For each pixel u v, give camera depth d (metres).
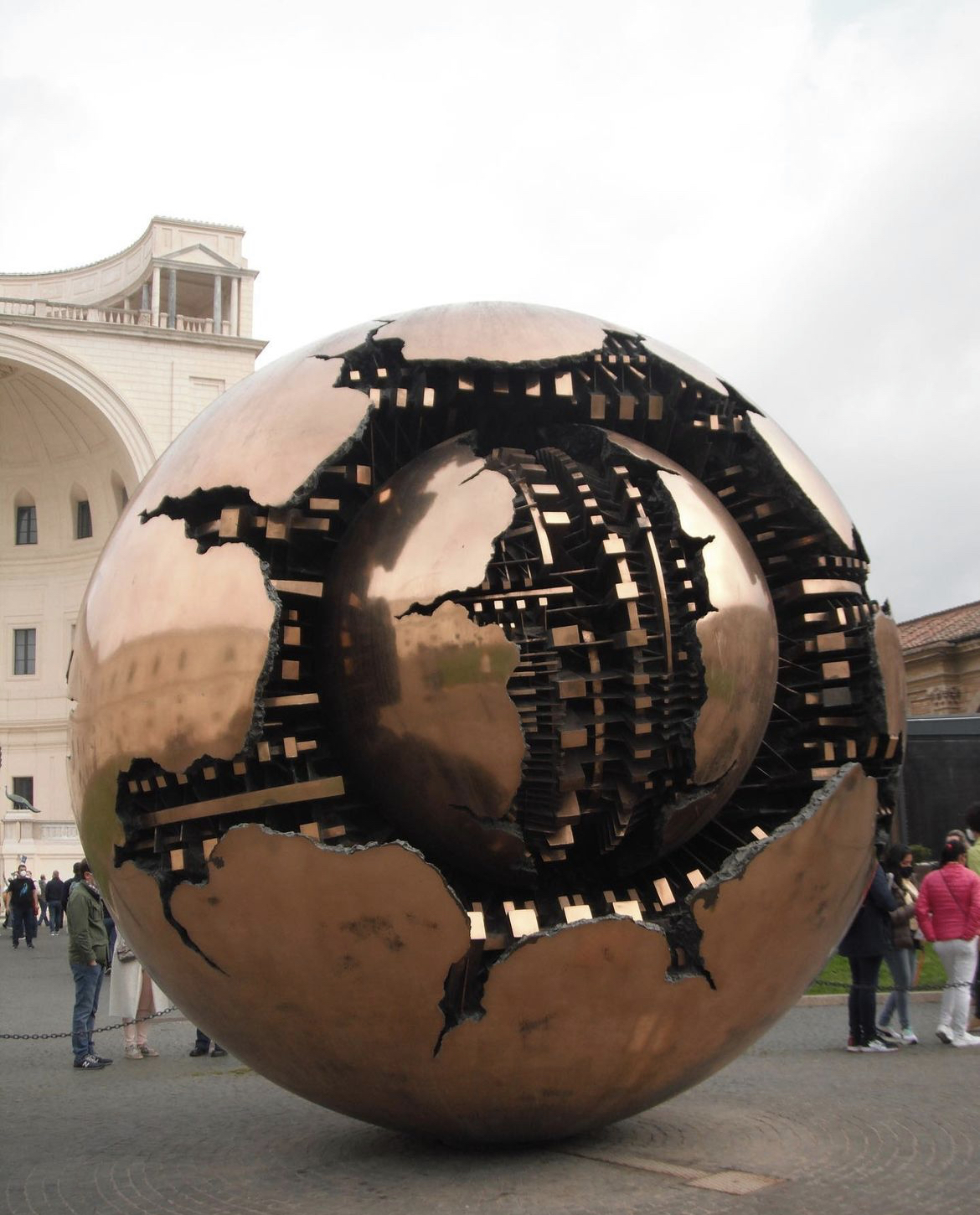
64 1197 5.07
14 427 39.28
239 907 4.45
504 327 5.02
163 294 38.56
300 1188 4.92
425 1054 4.47
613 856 4.98
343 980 4.40
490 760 4.37
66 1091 7.96
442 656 4.39
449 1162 5.08
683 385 5.25
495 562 4.63
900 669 5.35
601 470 5.06
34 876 34.94
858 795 4.85
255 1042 4.77
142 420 35.84
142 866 4.74
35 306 36.69
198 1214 4.68
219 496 4.80
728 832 5.27
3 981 16.31
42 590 40.94
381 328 5.09
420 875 4.25
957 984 9.23
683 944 4.62
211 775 4.57
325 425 4.73
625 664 4.66
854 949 8.95
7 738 40.84
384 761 4.60
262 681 4.43
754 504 5.42
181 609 4.57
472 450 4.80
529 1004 4.37
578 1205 4.46
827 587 5.21
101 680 4.75
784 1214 4.41
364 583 4.61
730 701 4.67
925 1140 5.59
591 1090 4.66
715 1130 5.74
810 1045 9.31
